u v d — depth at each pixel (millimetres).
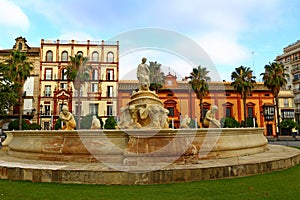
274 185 5438
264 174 6508
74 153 7215
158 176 5637
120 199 4582
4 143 11375
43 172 5852
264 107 44406
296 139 36812
